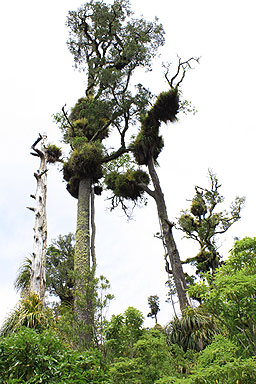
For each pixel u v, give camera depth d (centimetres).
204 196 1891
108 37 1881
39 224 948
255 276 429
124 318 700
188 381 406
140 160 1526
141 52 1584
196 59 1505
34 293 775
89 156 1534
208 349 534
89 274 820
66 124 1783
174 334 892
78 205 1457
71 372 404
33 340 416
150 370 614
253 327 435
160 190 1437
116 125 1631
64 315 740
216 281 454
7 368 398
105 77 1517
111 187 1739
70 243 1698
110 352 663
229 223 1812
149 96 1508
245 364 380
